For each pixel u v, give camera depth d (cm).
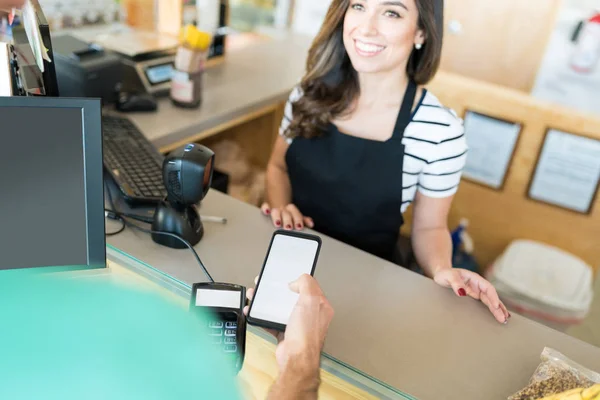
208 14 231
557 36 233
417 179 157
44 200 89
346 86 155
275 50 255
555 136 238
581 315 226
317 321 86
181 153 112
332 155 158
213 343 85
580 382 91
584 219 246
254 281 112
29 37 125
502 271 237
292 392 79
